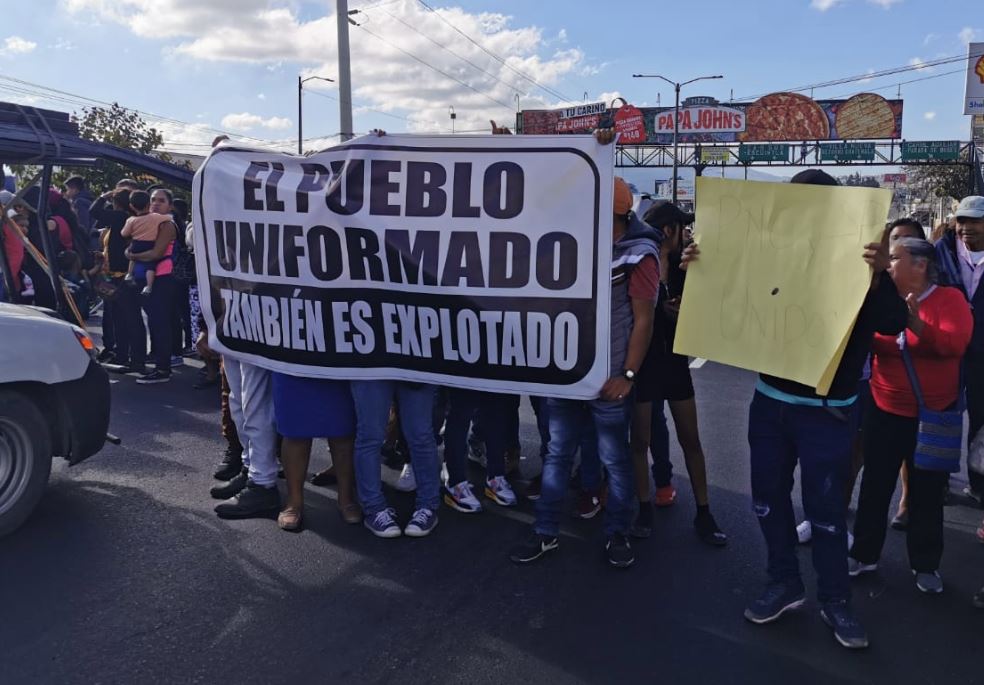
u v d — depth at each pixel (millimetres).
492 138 3768
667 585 3805
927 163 41562
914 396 3621
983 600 3602
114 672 3014
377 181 3967
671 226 4242
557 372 3809
